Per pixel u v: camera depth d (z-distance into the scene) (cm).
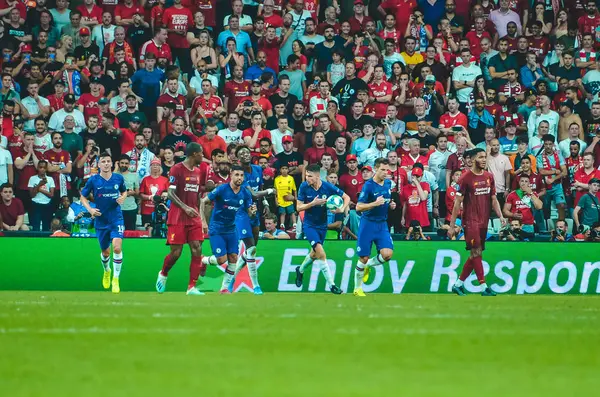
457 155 8556
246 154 6644
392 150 8738
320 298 5928
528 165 8231
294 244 7156
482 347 3056
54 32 9462
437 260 7275
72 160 8338
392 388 2205
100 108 8794
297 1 9875
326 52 9569
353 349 2959
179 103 8838
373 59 9419
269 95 9269
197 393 2105
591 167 8481
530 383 2327
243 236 6397
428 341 3200
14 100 8619
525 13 10325
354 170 8038
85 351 2881
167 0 9869
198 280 7050
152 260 7062
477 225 6500
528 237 7925
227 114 9150
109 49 9238
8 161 8012
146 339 3198
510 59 9794
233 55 9388
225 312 4400
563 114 9325
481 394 2134
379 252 6338
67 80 8962
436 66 9619
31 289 7031
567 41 10031
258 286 6538
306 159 8406
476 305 5291
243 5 10012
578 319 4269
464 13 10300
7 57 9094
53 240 7075
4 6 9300
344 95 9212
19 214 7856
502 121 9250
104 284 6606
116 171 7981
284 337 3272
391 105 8988
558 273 7375
